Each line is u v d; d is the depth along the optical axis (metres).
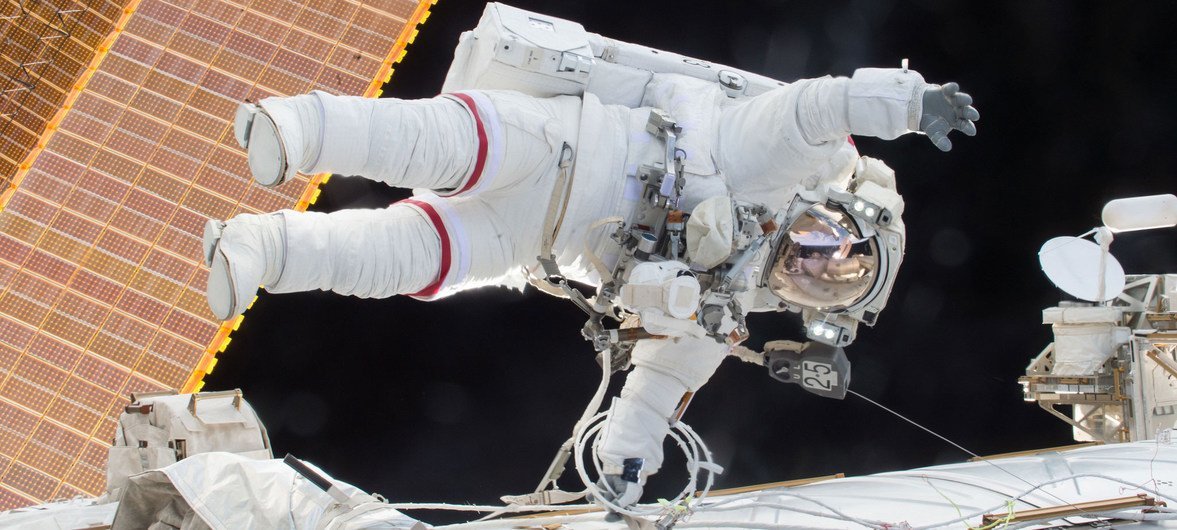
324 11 11.20
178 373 9.91
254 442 5.43
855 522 3.98
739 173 4.59
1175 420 6.76
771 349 5.29
